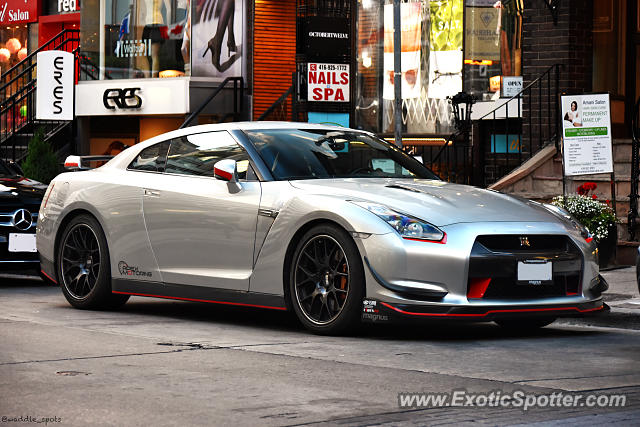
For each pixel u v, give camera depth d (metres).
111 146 23.16
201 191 8.84
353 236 7.69
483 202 8.15
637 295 10.38
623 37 16.78
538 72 15.91
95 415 4.98
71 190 9.95
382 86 20.73
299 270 8.07
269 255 8.25
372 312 7.62
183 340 7.59
